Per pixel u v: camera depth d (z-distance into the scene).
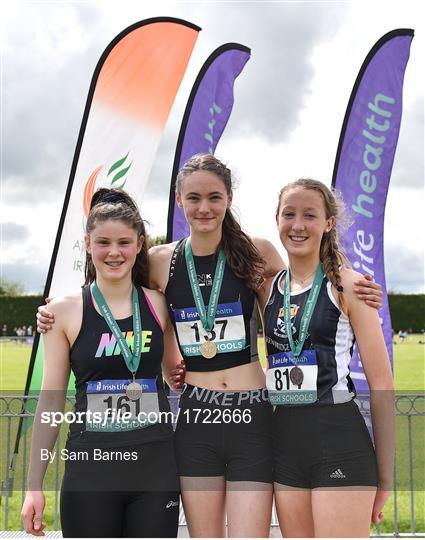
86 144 6.57
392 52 6.51
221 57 6.71
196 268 3.52
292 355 3.18
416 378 17.33
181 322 3.47
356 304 3.17
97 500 3.03
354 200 6.46
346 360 3.16
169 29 6.72
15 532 5.39
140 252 3.51
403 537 5.76
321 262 3.29
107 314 3.20
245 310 3.47
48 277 6.46
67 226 6.51
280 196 3.41
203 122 6.60
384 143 6.48
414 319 44.97
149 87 6.68
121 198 3.44
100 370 3.12
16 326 44.25
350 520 3.03
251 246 3.57
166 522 3.06
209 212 3.35
